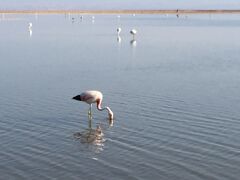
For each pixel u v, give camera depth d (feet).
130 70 135.44
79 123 80.07
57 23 397.19
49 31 293.23
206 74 127.85
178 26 350.43
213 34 267.18
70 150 66.49
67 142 70.03
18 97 98.99
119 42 217.97
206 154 64.08
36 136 72.74
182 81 117.50
